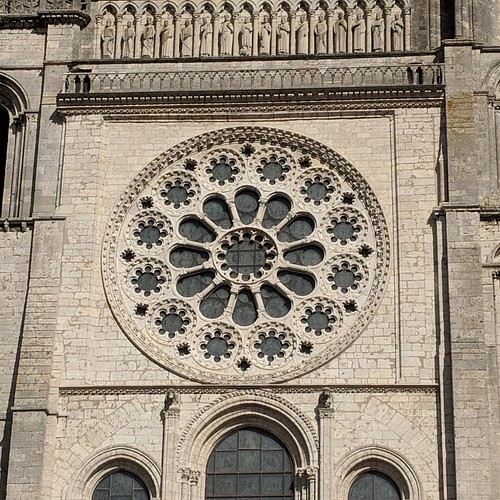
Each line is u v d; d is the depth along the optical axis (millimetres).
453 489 85062
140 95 96312
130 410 88750
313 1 100000
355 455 86625
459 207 91562
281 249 93250
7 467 87562
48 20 100000
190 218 94688
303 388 88500
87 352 90375
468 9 99188
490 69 97312
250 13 100062
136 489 87562
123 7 100938
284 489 87562
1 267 92875
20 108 98250
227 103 96062
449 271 89938
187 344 91062
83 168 95250
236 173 95562
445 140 94000
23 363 89375
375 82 95875
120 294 92438
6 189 96312
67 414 88750
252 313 92062
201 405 88750
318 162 95188
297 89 95500
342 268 92500
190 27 100062
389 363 89000
